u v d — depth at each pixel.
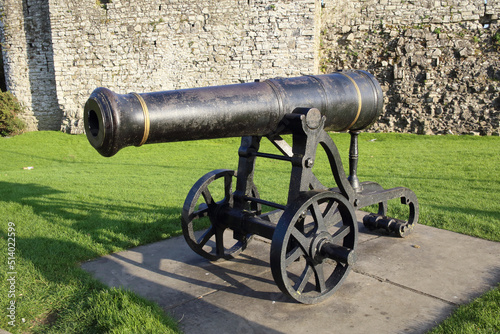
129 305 2.37
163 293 2.63
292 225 2.31
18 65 17.33
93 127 2.08
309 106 2.65
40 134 15.51
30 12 16.84
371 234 3.63
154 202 4.92
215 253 3.19
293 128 2.52
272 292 2.64
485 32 12.78
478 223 3.76
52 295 2.56
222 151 10.93
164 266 3.07
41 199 5.14
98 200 5.06
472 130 12.84
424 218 3.99
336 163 2.76
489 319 2.14
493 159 7.95
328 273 2.87
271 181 6.28
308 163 2.53
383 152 9.57
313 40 13.43
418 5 13.45
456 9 13.05
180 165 8.80
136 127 2.05
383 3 13.82
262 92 2.50
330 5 14.37
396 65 13.57
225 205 3.05
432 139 11.97
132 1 14.80
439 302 2.43
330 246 2.49
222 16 14.12
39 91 17.31
